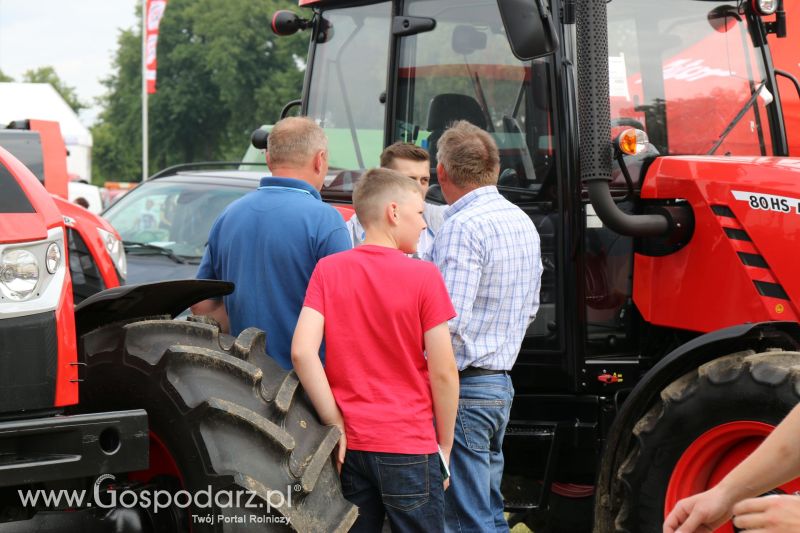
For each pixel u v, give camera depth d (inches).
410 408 234.2
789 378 259.6
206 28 3907.5
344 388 237.1
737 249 298.8
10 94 1369.3
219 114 4067.4
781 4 350.3
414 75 360.2
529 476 337.7
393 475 231.1
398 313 234.1
